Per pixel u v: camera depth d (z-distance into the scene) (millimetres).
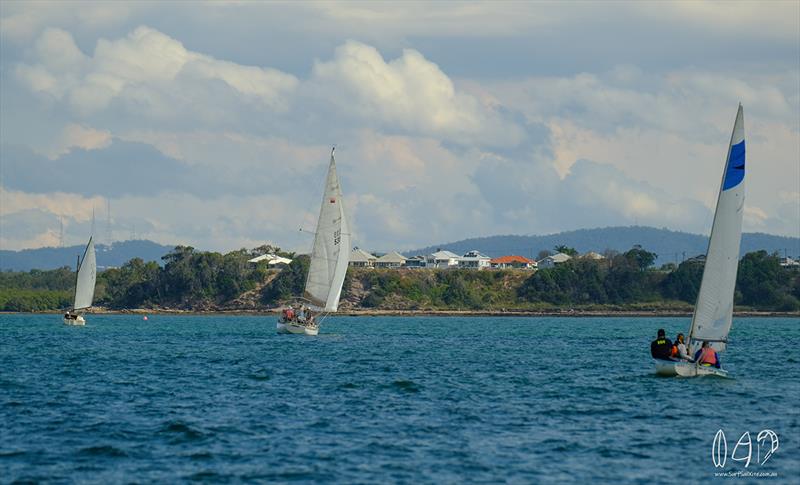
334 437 106875
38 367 189125
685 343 161250
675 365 158125
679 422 117188
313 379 163625
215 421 116500
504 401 135250
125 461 95062
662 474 91188
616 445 103312
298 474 90250
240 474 90250
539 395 141750
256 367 187500
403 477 89312
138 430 110562
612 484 87500
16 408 127312
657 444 104000
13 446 101500
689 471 92438
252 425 113750
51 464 93750
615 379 163625
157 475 89812
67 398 137625
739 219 146125
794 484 88375
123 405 130250
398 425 114438
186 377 167375
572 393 144125
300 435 107812
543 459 96562
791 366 195875
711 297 150125
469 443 103875
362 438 106375
